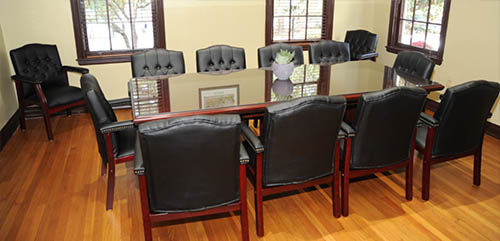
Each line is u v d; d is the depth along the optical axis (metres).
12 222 2.47
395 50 4.94
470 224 2.45
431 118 2.48
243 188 2.11
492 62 3.71
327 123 2.13
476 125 2.61
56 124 4.10
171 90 2.85
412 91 2.23
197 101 2.61
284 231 2.39
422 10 4.54
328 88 2.88
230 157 1.95
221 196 2.06
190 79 3.13
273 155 2.13
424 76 3.25
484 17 3.72
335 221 2.48
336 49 4.00
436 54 4.39
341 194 2.62
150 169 1.88
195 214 2.09
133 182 2.96
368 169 2.47
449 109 2.42
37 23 4.03
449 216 2.53
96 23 4.26
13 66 3.82
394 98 2.20
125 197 2.76
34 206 2.64
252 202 2.70
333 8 5.06
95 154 3.43
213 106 2.50
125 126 2.41
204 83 3.02
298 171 2.24
